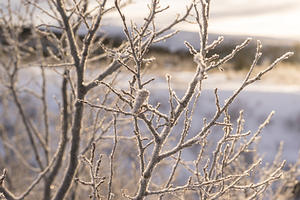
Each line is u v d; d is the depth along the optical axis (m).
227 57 1.92
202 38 1.88
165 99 11.56
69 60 4.08
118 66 3.22
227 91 14.51
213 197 2.32
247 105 13.84
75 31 3.59
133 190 4.49
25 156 7.21
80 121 3.39
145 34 2.56
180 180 6.30
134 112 1.84
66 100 4.05
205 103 13.33
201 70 1.76
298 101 14.23
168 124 2.05
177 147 2.12
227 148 2.46
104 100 3.56
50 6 3.58
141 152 2.15
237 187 2.32
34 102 8.20
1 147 7.22
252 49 20.44
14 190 6.52
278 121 13.42
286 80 18.25
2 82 4.82
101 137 3.82
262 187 2.65
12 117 7.63
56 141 6.52
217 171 2.61
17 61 4.69
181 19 2.71
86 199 5.12
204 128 2.08
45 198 4.18
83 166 4.59
